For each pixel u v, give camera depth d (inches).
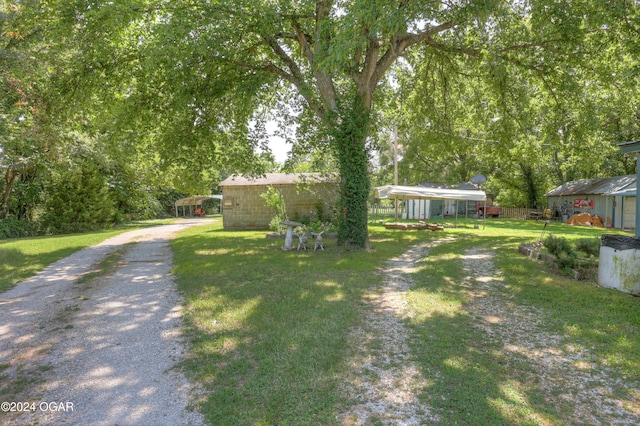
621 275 258.1
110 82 487.5
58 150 628.7
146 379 145.2
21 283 322.0
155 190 1408.7
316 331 188.2
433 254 431.2
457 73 590.6
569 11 368.5
